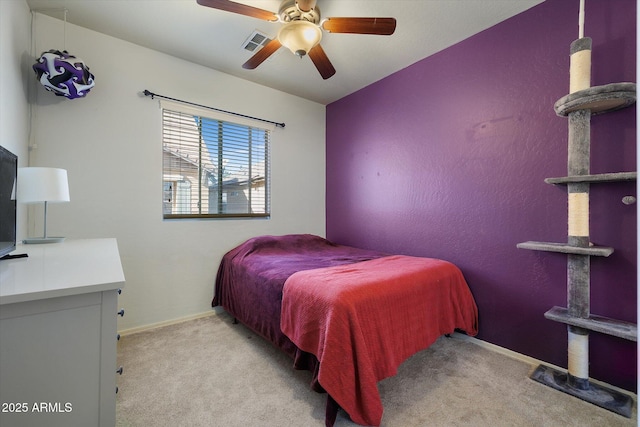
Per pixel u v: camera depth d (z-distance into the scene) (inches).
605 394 59.6
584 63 59.9
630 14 61.0
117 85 89.4
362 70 109.8
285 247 113.0
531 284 76.3
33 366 30.8
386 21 63.5
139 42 91.5
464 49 89.6
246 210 120.9
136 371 69.0
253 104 120.4
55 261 44.9
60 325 31.8
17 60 67.0
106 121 87.5
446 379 67.0
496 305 82.9
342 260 91.7
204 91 106.7
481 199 86.0
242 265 92.9
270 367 71.2
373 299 57.5
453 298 79.7
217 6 61.3
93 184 85.4
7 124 60.9
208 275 108.3
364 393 49.4
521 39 77.1
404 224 108.9
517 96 78.2
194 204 107.0
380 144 118.3
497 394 61.3
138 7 75.4
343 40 89.5
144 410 55.4
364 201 125.9
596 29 65.0
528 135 76.2
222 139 114.0
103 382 34.2
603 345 64.2
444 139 95.3
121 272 37.9
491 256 84.0
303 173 138.4
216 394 60.6
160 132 97.5
